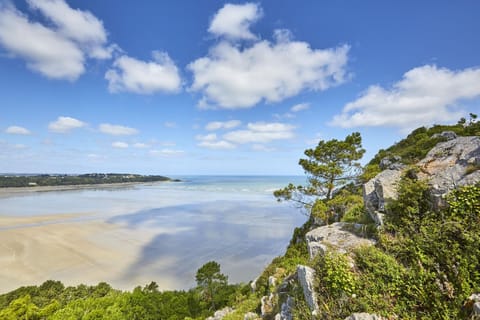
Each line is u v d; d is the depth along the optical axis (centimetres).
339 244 654
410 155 1459
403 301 421
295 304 586
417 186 609
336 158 1655
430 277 427
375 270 485
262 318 809
